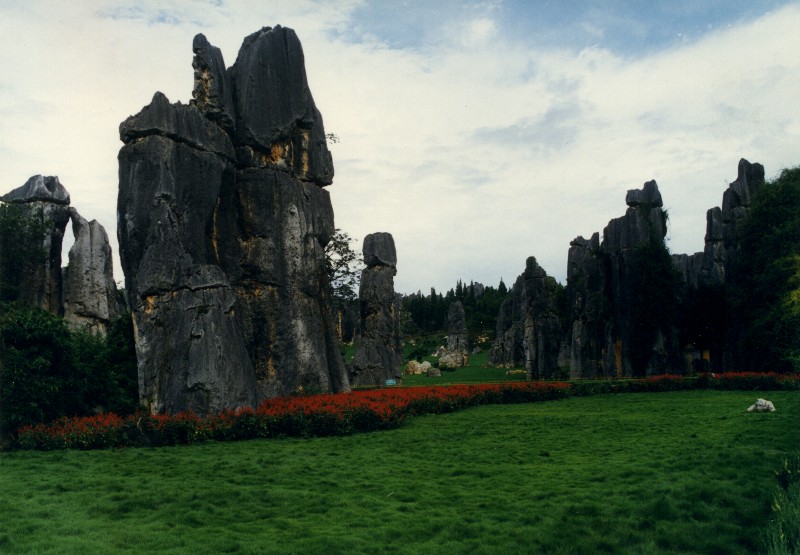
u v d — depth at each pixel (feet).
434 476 59.57
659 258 191.83
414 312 471.21
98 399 84.33
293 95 124.77
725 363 191.52
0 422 73.15
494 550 39.24
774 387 142.61
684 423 89.61
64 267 140.97
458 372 254.88
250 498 50.70
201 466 62.39
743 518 43.16
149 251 86.38
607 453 68.95
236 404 83.87
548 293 213.05
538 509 47.26
